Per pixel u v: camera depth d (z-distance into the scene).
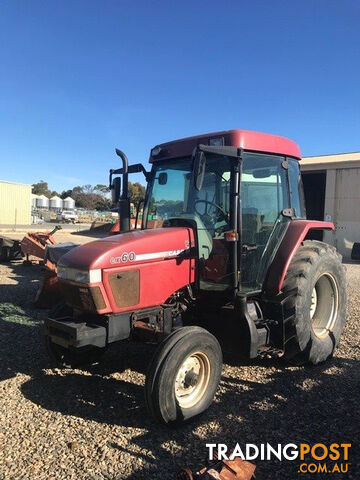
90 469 2.92
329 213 18.73
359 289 9.49
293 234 4.59
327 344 4.79
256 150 4.29
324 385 4.25
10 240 13.13
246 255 4.27
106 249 3.60
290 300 4.32
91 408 3.78
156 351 3.40
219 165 4.18
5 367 4.64
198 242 4.18
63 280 3.76
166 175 4.71
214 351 3.67
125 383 4.32
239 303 4.01
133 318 3.76
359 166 17.81
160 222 4.54
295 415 3.65
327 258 4.79
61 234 28.05
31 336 5.66
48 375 4.48
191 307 4.35
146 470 2.91
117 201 4.86
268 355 4.33
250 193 4.32
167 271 3.91
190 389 3.59
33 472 2.88
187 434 3.37
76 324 3.60
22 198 36.12
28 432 3.37
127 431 3.40
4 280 9.77
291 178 4.88
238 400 3.92
